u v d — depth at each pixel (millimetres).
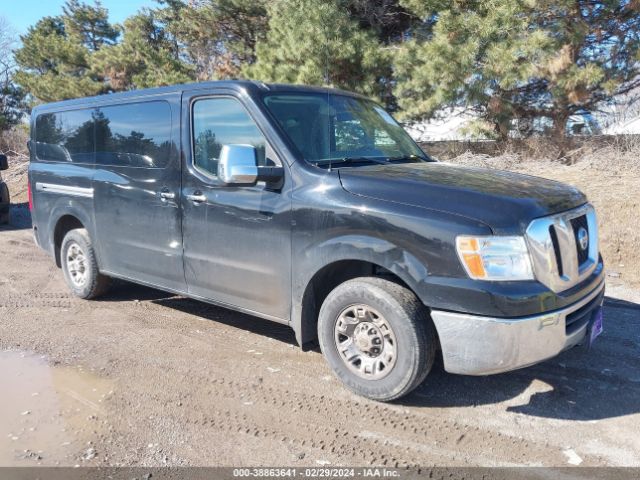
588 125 11688
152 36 22688
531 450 3285
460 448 3312
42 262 8148
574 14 9836
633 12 9961
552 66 9484
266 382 4176
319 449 3312
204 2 17062
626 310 5680
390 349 3695
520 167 10430
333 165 4203
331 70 11828
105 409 3791
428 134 12906
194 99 4719
